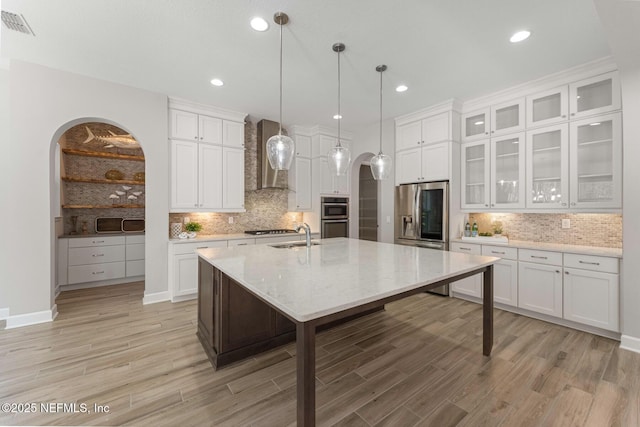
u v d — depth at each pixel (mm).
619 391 1893
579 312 2828
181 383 2004
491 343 2375
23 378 2041
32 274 2977
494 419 1660
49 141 3037
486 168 3773
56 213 4062
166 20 2236
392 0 2012
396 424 1628
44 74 3004
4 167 3129
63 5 2062
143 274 4766
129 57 2801
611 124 2855
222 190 4238
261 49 2645
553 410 1727
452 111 3902
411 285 1639
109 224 4773
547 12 2123
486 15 2160
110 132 4828
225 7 2084
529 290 3193
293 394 1894
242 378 2070
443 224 3977
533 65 2926
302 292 1481
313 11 2125
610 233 3076
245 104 4059
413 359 2330
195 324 3010
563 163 3115
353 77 3195
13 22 2264
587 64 2867
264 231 4859
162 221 3740
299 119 4754
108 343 2582
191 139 3973
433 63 2889
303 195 5133
